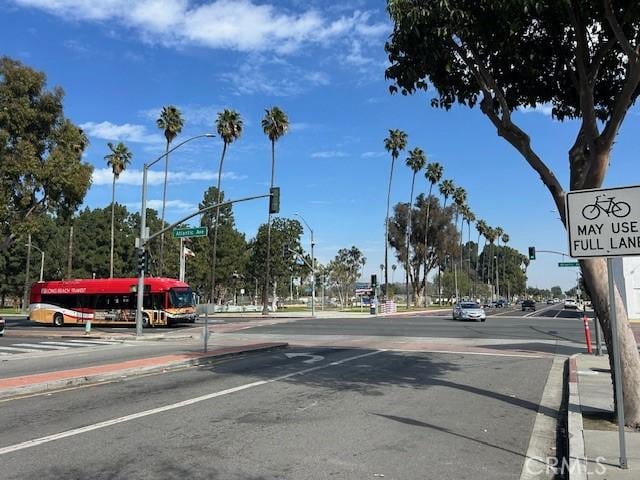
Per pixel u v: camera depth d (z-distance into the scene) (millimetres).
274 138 59781
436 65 10195
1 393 10656
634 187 6371
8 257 89938
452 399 10508
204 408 9539
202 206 87188
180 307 39188
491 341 24438
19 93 31188
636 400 7902
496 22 9258
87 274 92500
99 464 6332
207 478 5863
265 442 7312
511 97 11516
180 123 59844
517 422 8680
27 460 6484
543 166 9461
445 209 98500
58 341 26875
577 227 6621
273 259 79125
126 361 16656
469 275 155125
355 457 6664
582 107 8930
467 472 6152
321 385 12078
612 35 9281
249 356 18250
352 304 108312
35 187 32312
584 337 26625
